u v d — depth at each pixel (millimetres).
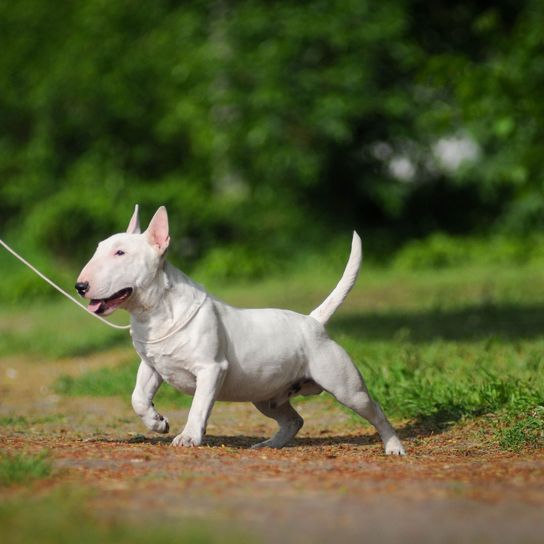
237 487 5699
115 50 26641
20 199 27453
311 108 24609
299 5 25312
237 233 27141
